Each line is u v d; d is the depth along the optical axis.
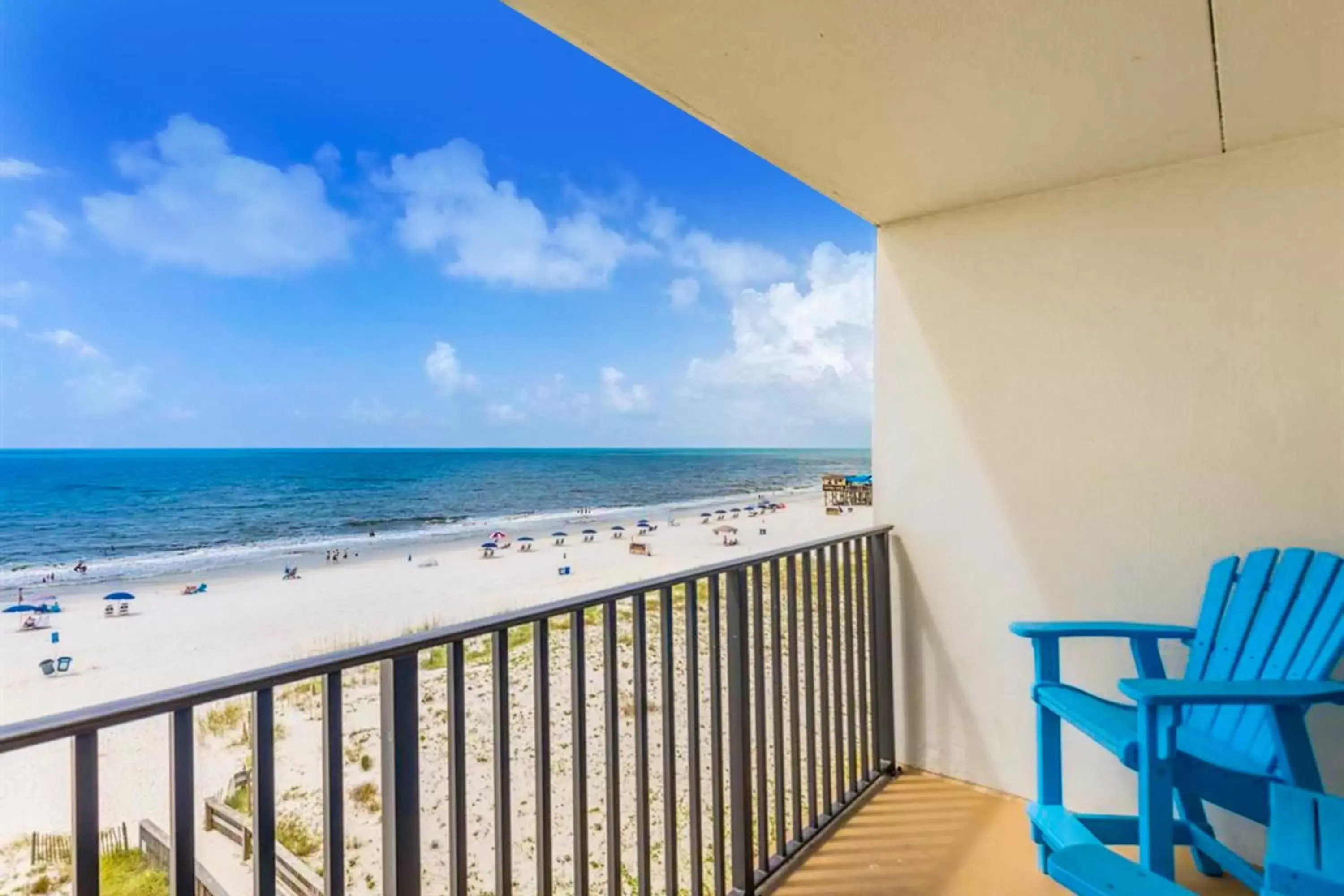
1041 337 2.38
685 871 3.00
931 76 1.65
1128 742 1.54
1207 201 2.09
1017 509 2.42
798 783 2.15
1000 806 2.35
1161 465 2.15
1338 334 1.89
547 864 1.37
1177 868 1.97
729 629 1.93
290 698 5.08
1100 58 1.56
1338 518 1.88
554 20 1.44
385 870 1.12
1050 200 2.36
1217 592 1.93
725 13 1.40
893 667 2.69
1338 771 1.87
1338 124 1.88
